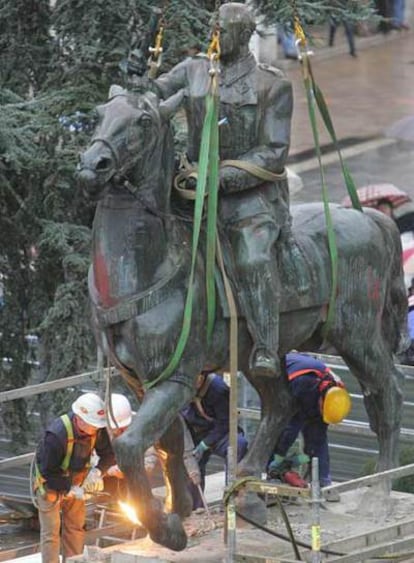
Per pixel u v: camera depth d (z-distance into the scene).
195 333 14.27
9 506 19.02
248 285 14.49
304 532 15.31
